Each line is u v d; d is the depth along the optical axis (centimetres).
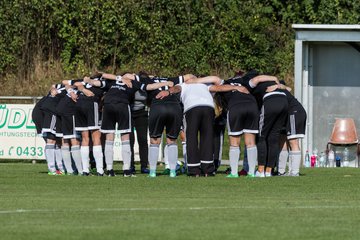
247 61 6384
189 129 3456
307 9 6569
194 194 2759
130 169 3569
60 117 3756
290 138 3512
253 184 3103
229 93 3441
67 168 3762
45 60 6556
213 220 2127
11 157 4978
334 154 4656
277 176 3509
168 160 3525
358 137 4722
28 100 5594
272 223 2081
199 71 6369
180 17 6506
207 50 6438
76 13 6494
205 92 3456
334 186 3058
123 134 3509
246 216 2200
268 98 3391
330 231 1967
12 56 6525
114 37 6481
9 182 3238
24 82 6431
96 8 6481
